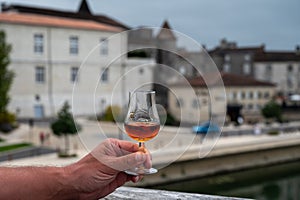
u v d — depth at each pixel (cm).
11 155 2241
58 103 3809
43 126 3319
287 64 6875
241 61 6644
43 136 2662
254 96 4872
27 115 3734
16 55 3688
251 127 3888
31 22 3722
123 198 208
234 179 2594
